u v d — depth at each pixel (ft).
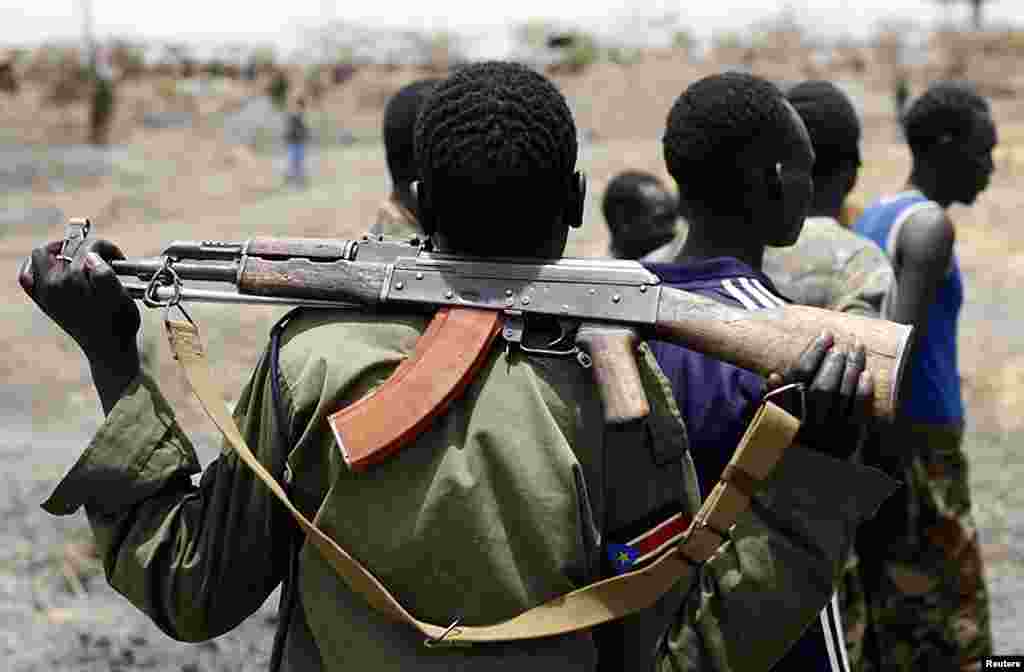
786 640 5.96
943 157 14.12
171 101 133.59
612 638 6.39
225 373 31.83
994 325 38.01
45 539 20.20
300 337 6.30
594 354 6.02
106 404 6.54
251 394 6.42
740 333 6.01
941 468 13.39
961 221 56.34
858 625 12.41
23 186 85.10
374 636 5.99
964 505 13.57
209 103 135.13
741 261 8.63
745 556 5.93
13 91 133.18
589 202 51.24
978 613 13.53
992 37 157.48
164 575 6.31
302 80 155.94
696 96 8.68
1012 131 85.76
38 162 95.04
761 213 8.73
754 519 5.95
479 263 6.22
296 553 6.35
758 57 151.74
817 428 5.91
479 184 6.18
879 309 12.02
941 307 13.48
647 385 6.21
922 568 13.43
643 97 118.73
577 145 6.52
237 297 6.47
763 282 7.88
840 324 6.00
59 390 34.04
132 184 85.20
